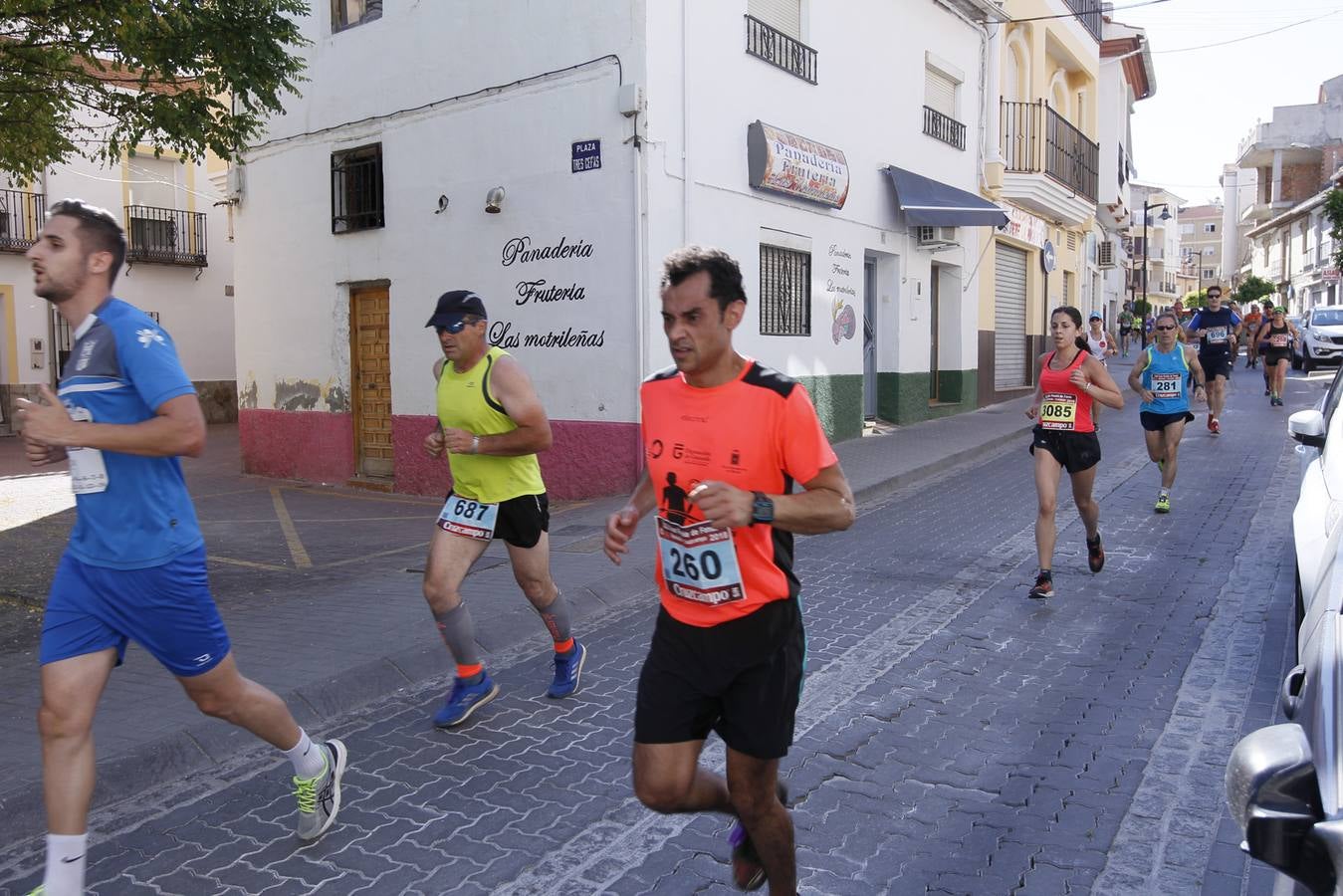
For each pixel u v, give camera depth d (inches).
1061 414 263.4
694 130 427.5
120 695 195.6
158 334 120.6
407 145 482.3
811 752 175.0
